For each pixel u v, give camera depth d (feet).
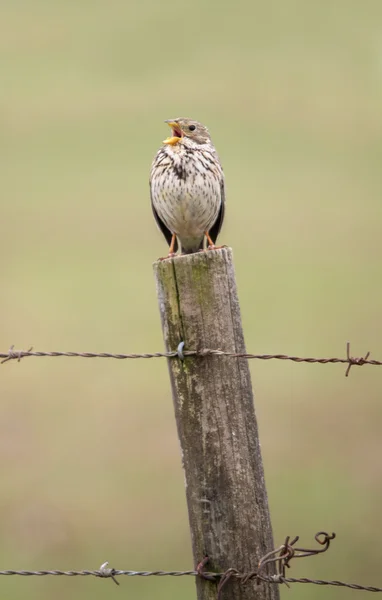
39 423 53.16
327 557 36.58
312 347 64.08
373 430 49.96
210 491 21.12
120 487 44.19
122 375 59.72
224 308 21.06
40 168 133.39
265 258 87.45
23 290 78.38
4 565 37.88
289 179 125.70
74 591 35.58
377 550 36.88
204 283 20.98
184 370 21.16
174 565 37.29
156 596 34.76
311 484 43.19
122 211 108.58
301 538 37.93
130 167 132.87
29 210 109.60
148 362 62.18
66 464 48.19
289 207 109.29
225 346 21.06
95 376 60.13
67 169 132.57
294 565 36.11
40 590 35.76
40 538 40.01
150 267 85.15
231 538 21.12
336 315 69.82
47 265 86.38
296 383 58.54
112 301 74.64
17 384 58.65
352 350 63.36
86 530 40.34
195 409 21.12
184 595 34.76
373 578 35.24
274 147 143.84
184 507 42.55
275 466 45.70
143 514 41.86
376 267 81.92
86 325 68.90
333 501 41.22
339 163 132.67
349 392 56.39
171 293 21.11
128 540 39.52
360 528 38.60
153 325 68.90
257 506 21.17
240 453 21.06
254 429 21.24
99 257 88.69
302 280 78.64
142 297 76.13
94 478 45.96
